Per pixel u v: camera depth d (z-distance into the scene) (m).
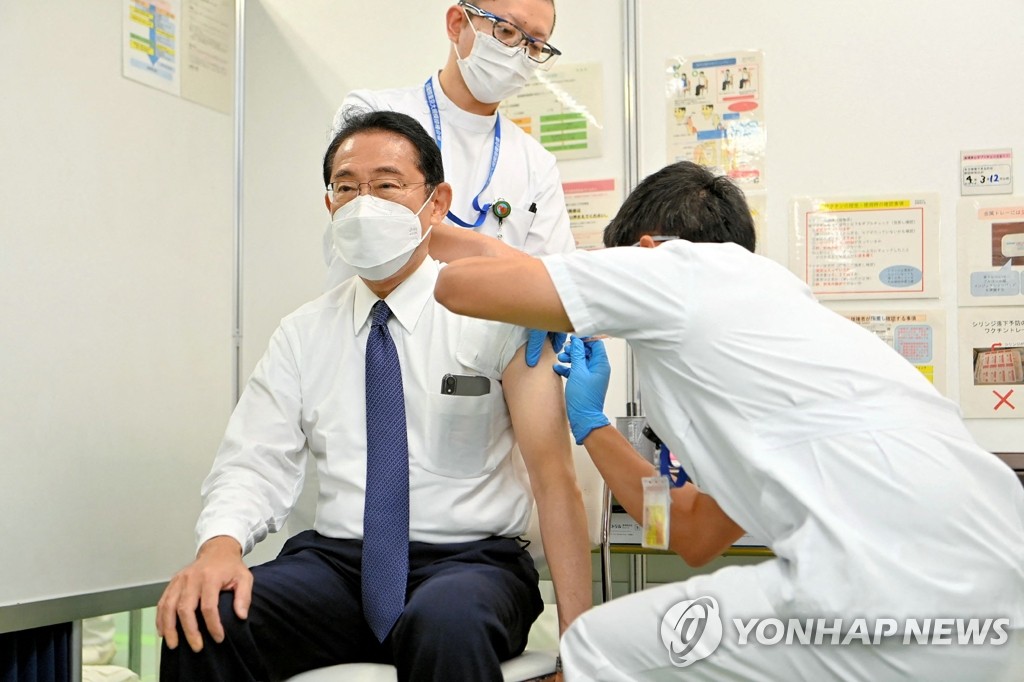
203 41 2.64
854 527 1.17
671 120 2.60
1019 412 2.37
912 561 1.15
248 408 1.80
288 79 2.89
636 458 1.56
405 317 1.77
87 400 2.18
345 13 2.87
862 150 2.48
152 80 2.43
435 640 1.41
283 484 1.77
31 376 2.03
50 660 2.11
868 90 2.48
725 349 1.26
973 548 1.16
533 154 2.39
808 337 1.27
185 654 1.46
